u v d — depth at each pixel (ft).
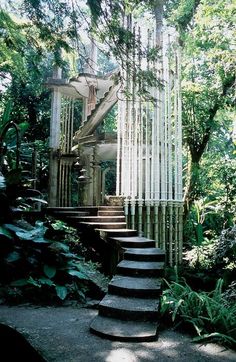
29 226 15.75
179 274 21.86
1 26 11.76
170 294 12.63
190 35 25.05
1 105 42.29
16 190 16.06
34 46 12.02
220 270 21.29
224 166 27.91
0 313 11.89
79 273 14.55
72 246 21.13
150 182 23.68
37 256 14.82
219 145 33.53
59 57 12.06
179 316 11.09
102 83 32.04
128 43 11.04
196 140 28.50
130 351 8.86
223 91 25.75
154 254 15.06
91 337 9.72
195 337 9.78
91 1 9.76
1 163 20.10
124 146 24.13
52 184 33.01
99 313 11.10
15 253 14.20
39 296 13.67
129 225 23.16
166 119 24.29
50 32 10.86
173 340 9.78
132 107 24.06
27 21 11.48
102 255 19.93
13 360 8.19
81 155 26.68
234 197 26.35
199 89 27.07
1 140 20.30
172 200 23.93
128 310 10.61
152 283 12.60
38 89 32.37
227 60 23.11
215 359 8.61
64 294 13.35
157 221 23.26
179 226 24.18
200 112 27.76
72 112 36.19
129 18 15.10
